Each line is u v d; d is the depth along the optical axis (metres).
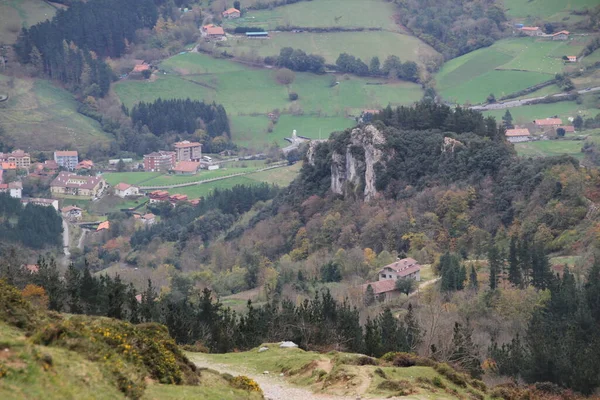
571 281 147.50
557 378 102.81
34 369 46.59
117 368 53.56
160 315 121.81
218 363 82.19
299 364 78.06
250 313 111.12
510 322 143.25
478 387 79.56
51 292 125.75
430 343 108.44
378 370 73.75
